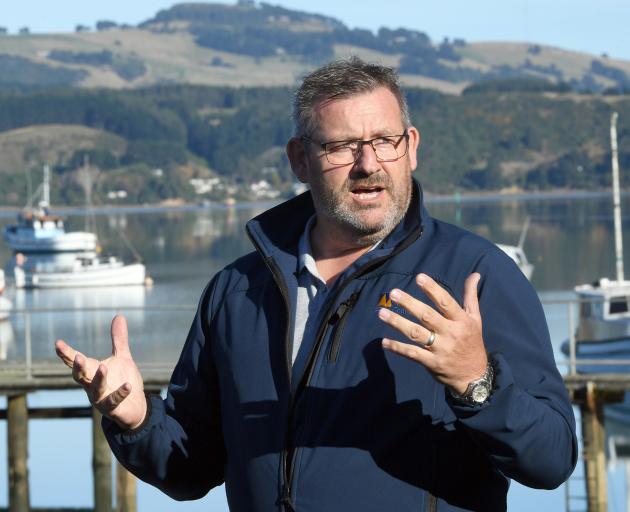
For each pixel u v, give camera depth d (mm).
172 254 88625
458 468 2922
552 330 33500
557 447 2779
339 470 2934
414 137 3273
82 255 68000
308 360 3041
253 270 3355
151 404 3260
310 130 3133
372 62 3197
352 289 3084
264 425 3105
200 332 3395
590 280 59094
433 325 2656
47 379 15195
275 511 3033
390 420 2932
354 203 3100
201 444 3381
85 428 20797
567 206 152750
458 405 2734
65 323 22406
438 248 3092
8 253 90625
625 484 18609
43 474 17016
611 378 14766
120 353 3193
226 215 168375
